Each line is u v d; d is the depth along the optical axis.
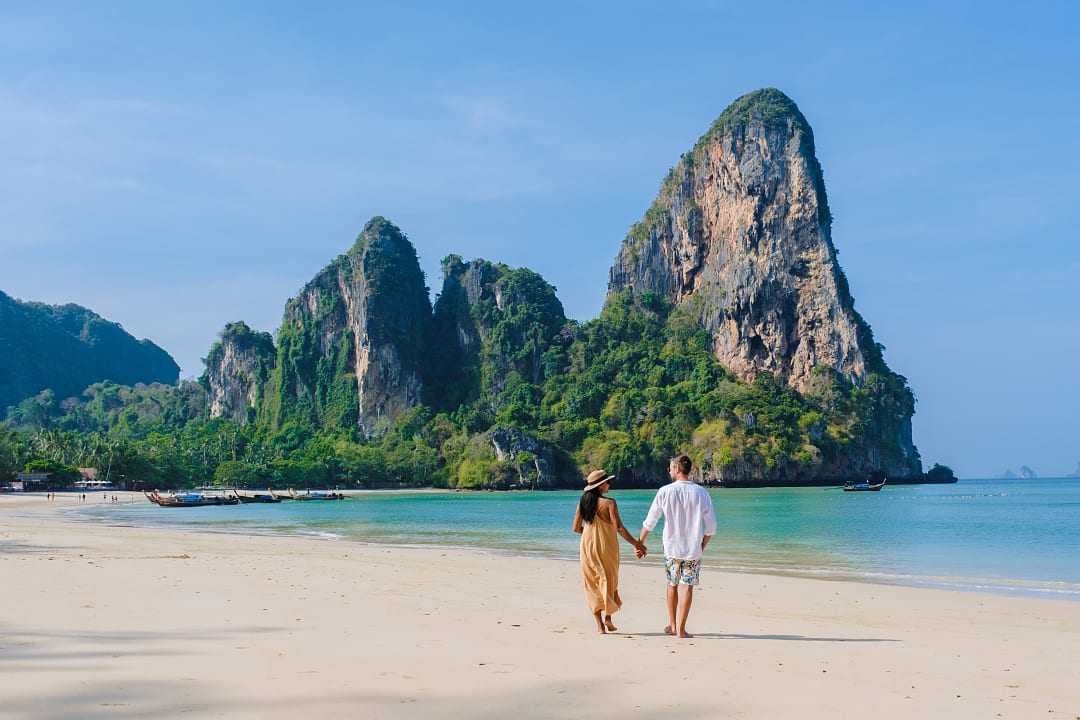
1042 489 189.75
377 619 15.13
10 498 117.88
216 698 9.07
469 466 198.75
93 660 10.99
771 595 20.98
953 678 11.13
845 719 8.87
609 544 13.96
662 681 10.29
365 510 97.25
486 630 14.05
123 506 100.56
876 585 23.12
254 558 28.70
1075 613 18.31
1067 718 9.15
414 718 8.46
